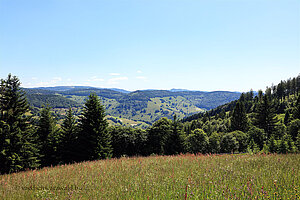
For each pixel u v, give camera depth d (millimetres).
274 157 10516
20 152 25906
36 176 8891
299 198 4492
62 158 37719
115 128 66812
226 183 5906
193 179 6590
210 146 66250
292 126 71125
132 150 67750
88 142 31844
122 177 7723
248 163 8945
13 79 26422
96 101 32531
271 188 5223
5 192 6477
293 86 158125
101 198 5438
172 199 5059
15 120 26188
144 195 5445
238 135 74438
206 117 172250
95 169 9883
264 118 92625
